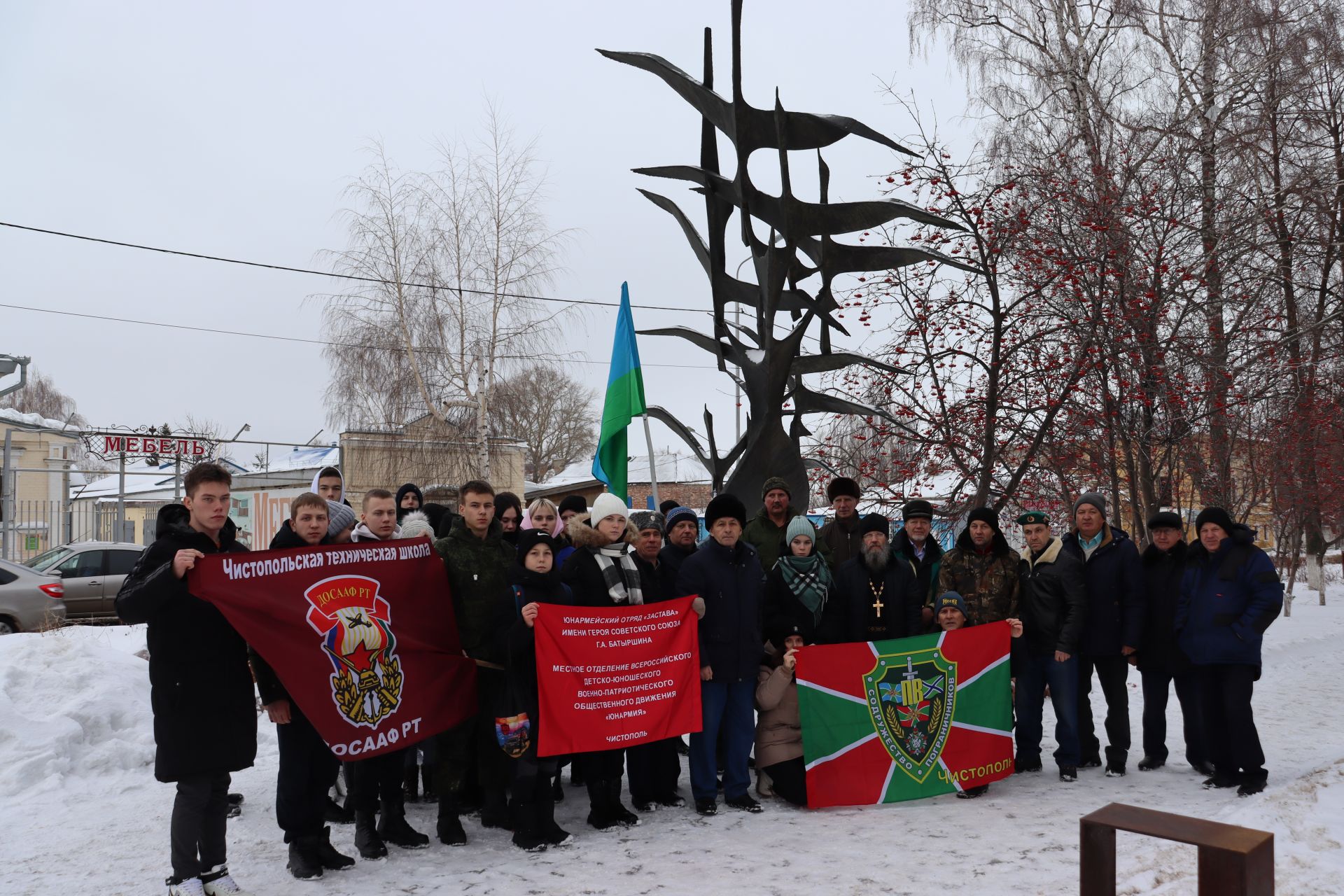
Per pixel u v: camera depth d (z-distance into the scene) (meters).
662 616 6.11
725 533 6.31
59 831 5.95
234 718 4.65
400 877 4.99
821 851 5.39
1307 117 15.24
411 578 5.54
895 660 6.58
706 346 9.87
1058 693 7.12
